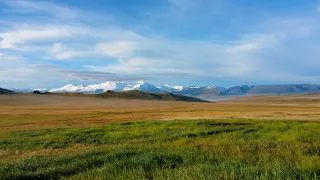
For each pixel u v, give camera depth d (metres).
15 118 57.47
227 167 8.34
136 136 24.03
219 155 11.28
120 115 63.72
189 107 115.12
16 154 17.58
